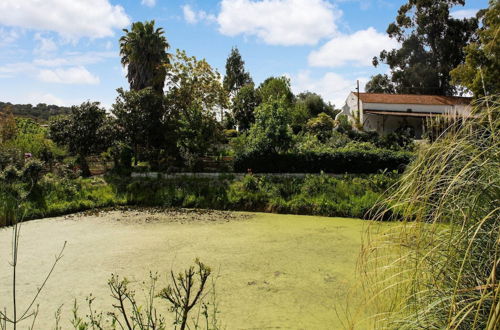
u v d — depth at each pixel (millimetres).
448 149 2363
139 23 27047
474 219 2119
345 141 19703
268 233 9391
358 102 31891
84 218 11375
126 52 28234
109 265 7008
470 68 19641
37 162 12992
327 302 5148
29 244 8492
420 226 2447
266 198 13133
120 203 13703
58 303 5293
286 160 15344
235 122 32812
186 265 6961
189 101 20000
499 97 2279
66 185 13742
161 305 5020
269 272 6453
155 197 13914
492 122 2215
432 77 38750
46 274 6520
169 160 17672
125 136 18141
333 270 6516
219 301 5211
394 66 42062
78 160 17734
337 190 13047
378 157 14500
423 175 2512
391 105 32531
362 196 12492
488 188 2098
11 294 5633
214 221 10953
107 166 18953
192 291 5578
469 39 38438
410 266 2551
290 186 13617
